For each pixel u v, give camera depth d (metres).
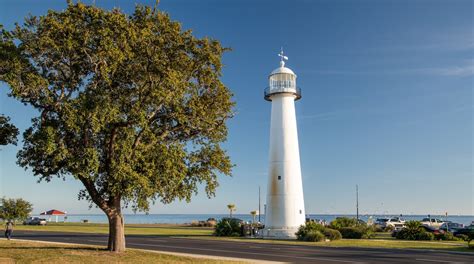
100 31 19.48
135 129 21.09
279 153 46.03
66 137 21.17
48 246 26.97
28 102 21.30
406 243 38.53
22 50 20.25
